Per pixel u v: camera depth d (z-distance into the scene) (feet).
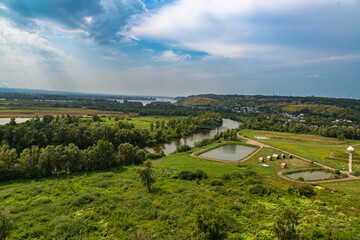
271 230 111.45
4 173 194.39
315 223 119.03
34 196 161.17
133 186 187.73
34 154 213.25
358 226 114.93
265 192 171.73
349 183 203.31
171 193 170.91
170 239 105.50
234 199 160.25
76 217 128.06
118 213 133.69
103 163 245.04
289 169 254.88
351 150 249.14
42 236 106.73
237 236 106.63
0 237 99.25
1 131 291.58
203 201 153.79
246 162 290.76
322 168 257.34
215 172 236.43
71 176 212.02
